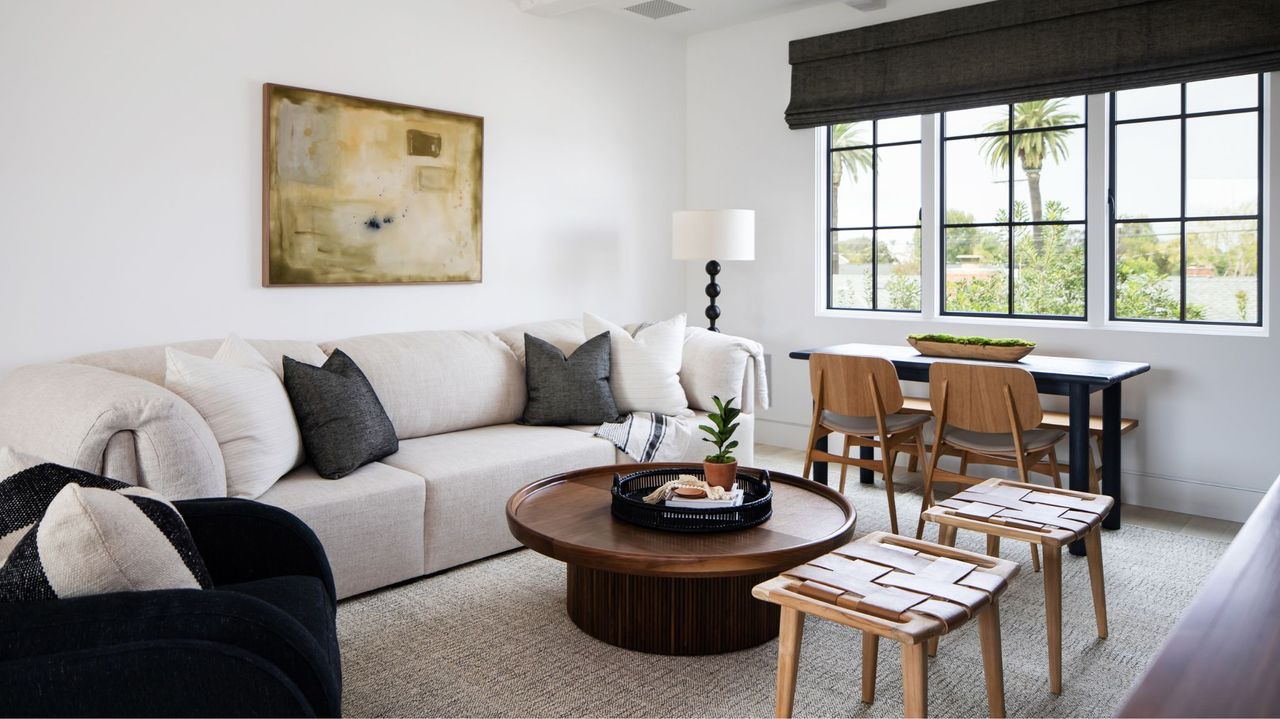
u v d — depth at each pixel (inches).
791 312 223.0
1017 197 191.2
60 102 128.9
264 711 57.7
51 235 129.2
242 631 58.8
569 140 206.1
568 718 90.5
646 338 173.5
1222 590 42.6
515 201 194.5
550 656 105.0
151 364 125.4
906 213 207.2
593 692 96.2
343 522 117.8
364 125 163.6
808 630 113.7
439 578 131.4
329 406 126.3
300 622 70.7
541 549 102.4
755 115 225.5
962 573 81.1
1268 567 45.9
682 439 163.2
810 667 102.8
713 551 97.1
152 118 138.4
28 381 113.0
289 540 85.0
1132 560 140.9
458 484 132.5
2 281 125.0
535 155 198.2
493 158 189.3
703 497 108.9
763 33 222.1
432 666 102.0
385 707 92.4
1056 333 183.2
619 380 170.7
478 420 161.3
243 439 112.3
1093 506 103.4
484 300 189.6
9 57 124.0
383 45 167.8
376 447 130.8
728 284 235.0
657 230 231.9
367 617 116.3
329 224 159.6
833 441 219.1
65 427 96.9
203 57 143.5
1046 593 95.5
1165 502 172.2
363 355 149.6
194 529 81.1
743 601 106.8
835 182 218.2
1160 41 164.9
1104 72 171.0
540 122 199.0
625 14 215.8
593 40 210.5
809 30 213.6
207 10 143.6
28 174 126.6
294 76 155.1
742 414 177.9
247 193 150.5
